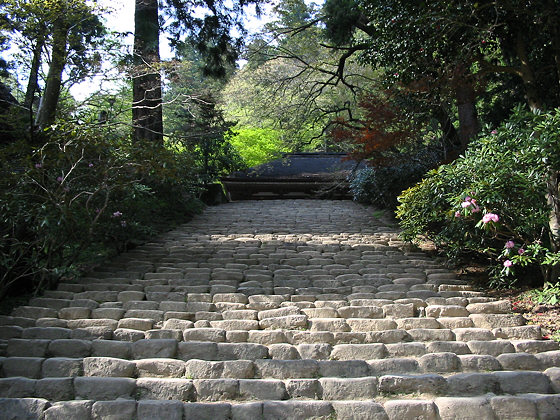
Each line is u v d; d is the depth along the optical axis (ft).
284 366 13.51
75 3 22.63
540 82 26.99
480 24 23.35
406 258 26.32
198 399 12.33
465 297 19.27
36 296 19.11
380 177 40.47
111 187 22.68
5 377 12.96
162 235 32.73
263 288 20.35
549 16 21.31
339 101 69.46
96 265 24.17
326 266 24.53
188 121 45.39
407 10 22.89
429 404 11.67
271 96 58.23
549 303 16.72
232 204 50.57
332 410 11.62
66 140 21.34
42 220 18.90
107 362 13.37
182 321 16.35
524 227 17.75
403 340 15.33
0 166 20.01
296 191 60.39
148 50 37.22
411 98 33.88
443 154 36.09
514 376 12.78
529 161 17.37
